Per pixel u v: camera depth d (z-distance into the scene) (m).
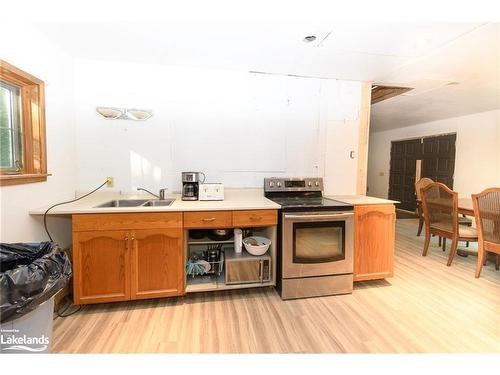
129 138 2.56
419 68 2.59
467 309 2.08
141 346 1.62
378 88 3.27
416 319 1.94
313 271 2.24
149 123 2.58
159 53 2.30
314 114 2.90
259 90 2.76
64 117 2.27
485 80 2.94
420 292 2.36
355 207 2.38
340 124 2.97
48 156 2.04
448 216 3.03
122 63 2.49
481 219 2.63
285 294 2.21
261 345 1.65
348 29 1.87
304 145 2.90
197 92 2.64
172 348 1.61
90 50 2.25
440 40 2.01
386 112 4.59
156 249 2.04
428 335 1.75
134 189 2.60
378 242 2.46
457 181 4.90
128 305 2.09
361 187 3.06
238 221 2.15
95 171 2.53
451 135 5.00
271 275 2.31
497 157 4.29
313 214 2.21
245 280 2.25
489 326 1.86
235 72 2.70
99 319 1.90
